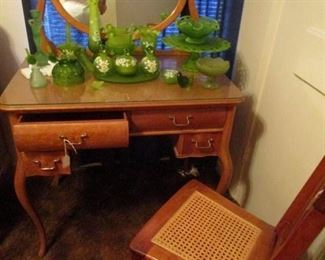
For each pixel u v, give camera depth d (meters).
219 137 1.11
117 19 1.25
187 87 1.06
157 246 0.83
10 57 1.33
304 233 0.62
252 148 1.38
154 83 1.08
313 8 0.94
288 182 1.12
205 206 0.97
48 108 0.89
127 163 1.75
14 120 0.92
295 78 1.04
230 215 0.95
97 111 0.97
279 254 0.65
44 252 1.23
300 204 0.83
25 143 0.89
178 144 1.11
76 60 1.03
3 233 1.31
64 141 0.91
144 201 1.54
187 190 1.03
